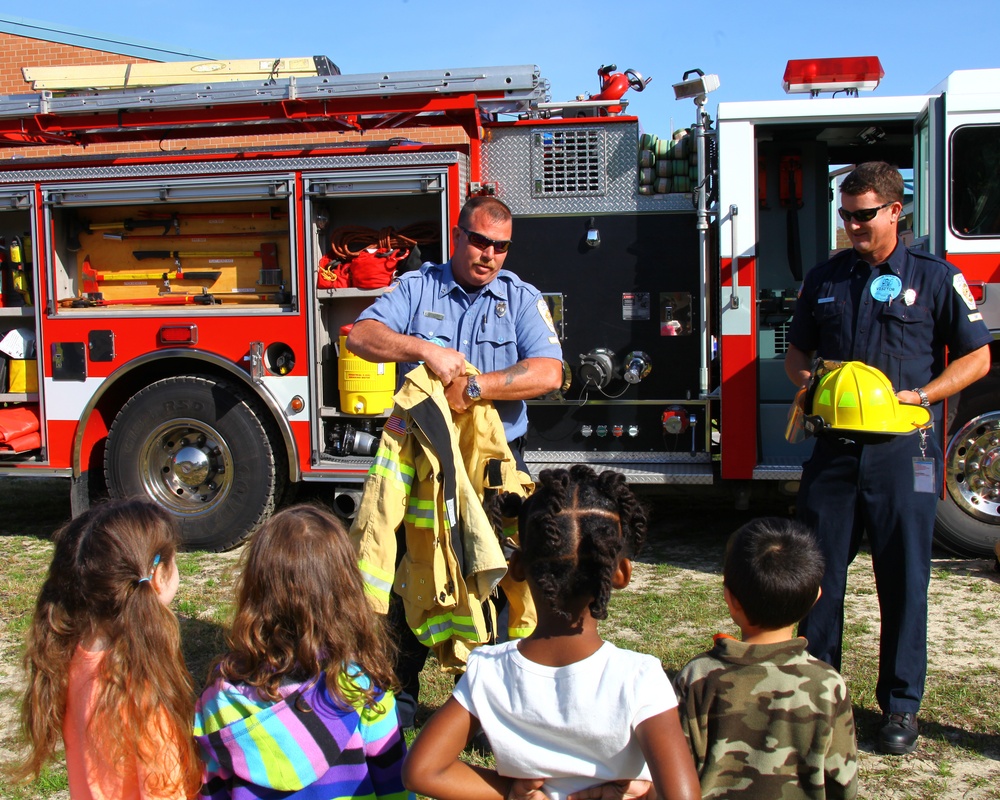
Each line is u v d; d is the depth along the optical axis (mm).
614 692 1668
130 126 6051
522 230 5543
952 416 5219
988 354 3062
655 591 4820
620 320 5484
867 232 3041
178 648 1904
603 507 1749
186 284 5840
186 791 1806
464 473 2715
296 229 5488
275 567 1800
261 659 1786
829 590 3131
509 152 5535
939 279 3057
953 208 5012
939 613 4453
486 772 1771
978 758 3066
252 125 6121
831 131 5758
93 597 1823
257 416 5633
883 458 3027
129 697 1781
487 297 3098
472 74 5469
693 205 5391
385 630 2637
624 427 5523
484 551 2633
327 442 5660
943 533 5297
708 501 6938
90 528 1888
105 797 1797
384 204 5586
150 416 5676
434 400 2725
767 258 6059
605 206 5469
